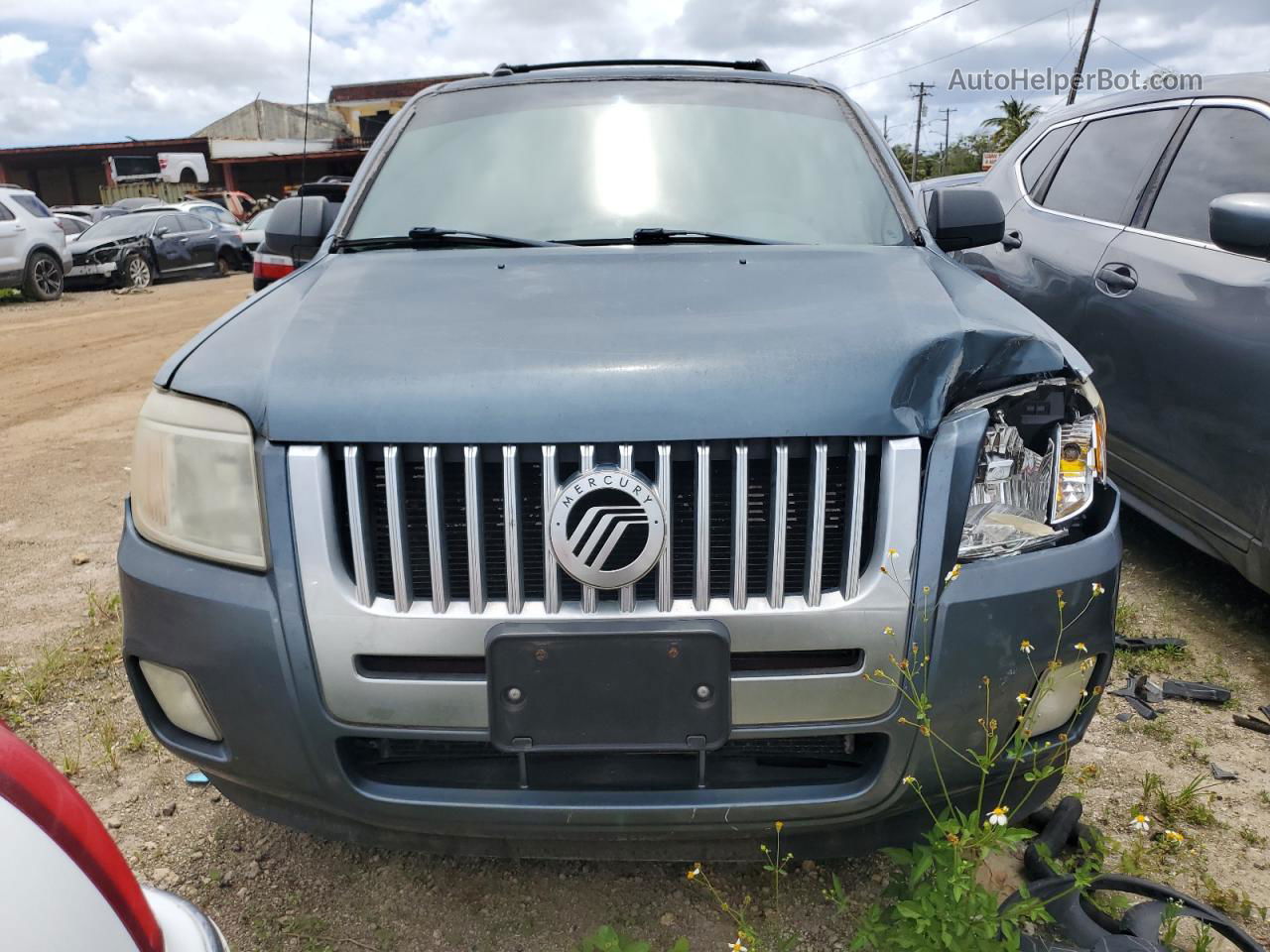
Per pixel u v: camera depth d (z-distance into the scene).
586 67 3.08
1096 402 1.81
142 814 2.28
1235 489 2.82
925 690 1.59
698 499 1.54
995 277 4.32
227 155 36.56
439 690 1.60
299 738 1.64
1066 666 1.69
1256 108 3.14
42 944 0.88
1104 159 3.91
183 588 1.67
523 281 2.02
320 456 1.58
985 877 1.98
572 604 1.58
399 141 2.81
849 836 1.75
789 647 1.58
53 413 6.54
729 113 2.75
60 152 39.12
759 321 1.74
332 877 2.06
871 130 2.78
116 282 14.72
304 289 2.11
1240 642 3.01
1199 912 1.75
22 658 3.03
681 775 1.67
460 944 1.87
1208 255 3.05
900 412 1.58
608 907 1.96
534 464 1.56
